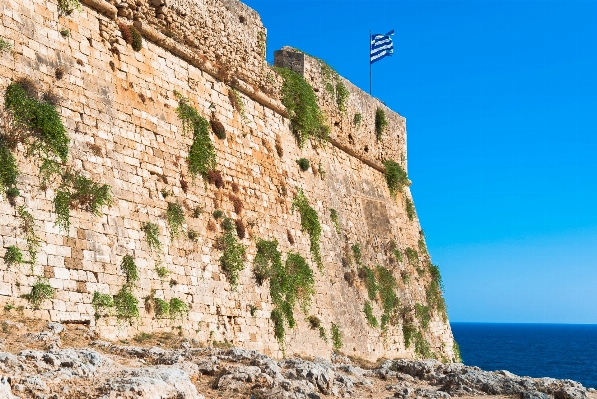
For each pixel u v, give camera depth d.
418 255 49.78
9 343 17.31
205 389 17.22
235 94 32.72
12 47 21.89
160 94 27.86
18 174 20.88
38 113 21.86
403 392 20.50
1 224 20.00
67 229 21.91
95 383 14.45
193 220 27.59
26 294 20.19
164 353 19.81
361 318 38.91
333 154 41.97
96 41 25.38
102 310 22.31
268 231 32.53
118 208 24.17
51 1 23.86
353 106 44.62
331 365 24.89
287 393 16.70
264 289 30.73
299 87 38.09
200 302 26.75
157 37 28.19
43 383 13.66
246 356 20.48
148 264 24.75
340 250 39.12
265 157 34.03
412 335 44.16
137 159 25.72
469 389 22.73
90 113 24.20
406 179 50.22
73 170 22.86
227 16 32.75
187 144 28.53
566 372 94.56
